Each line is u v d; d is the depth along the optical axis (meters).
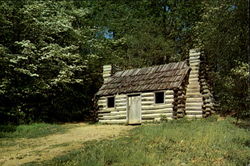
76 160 8.49
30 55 19.00
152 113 18.12
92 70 25.64
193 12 31.19
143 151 9.10
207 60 21.28
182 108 18.08
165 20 32.66
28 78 19.70
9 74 19.03
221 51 19.98
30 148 11.54
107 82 21.84
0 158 9.87
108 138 12.66
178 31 31.03
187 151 9.45
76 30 23.03
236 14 17.84
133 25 30.58
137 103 19.03
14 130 16.02
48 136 14.53
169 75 19.12
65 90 22.94
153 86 18.58
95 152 9.11
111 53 27.14
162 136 11.55
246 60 18.28
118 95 19.88
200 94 18.25
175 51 28.33
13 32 19.81
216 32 18.84
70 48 21.47
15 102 19.53
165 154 9.05
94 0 34.78
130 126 17.44
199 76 19.23
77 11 25.52
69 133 15.27
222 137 11.23
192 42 27.45
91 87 26.53
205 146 10.07
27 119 19.48
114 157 8.48
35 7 20.27
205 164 8.12
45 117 21.25
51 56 20.02
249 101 16.89
